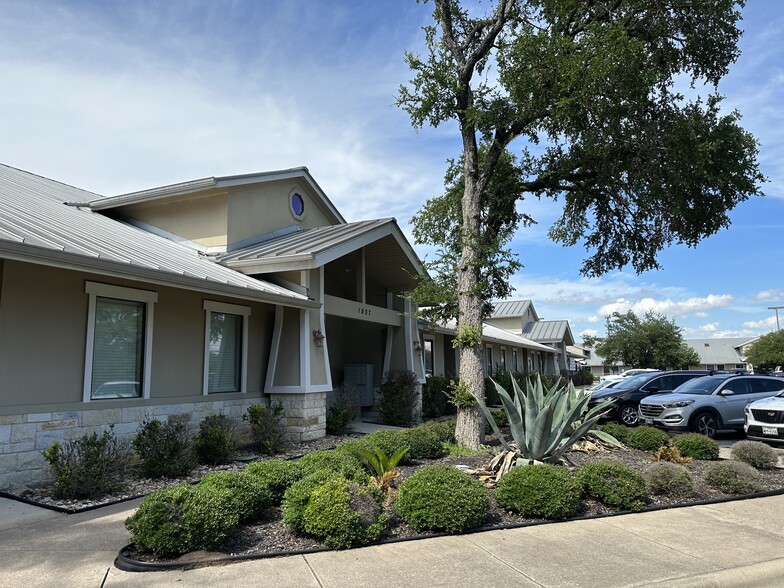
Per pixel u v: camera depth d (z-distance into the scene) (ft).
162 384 32.53
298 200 54.85
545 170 46.57
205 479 19.85
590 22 37.73
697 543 18.38
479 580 14.94
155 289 32.40
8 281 24.56
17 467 24.32
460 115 38.50
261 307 41.45
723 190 40.57
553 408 28.27
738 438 48.65
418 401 55.42
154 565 15.39
